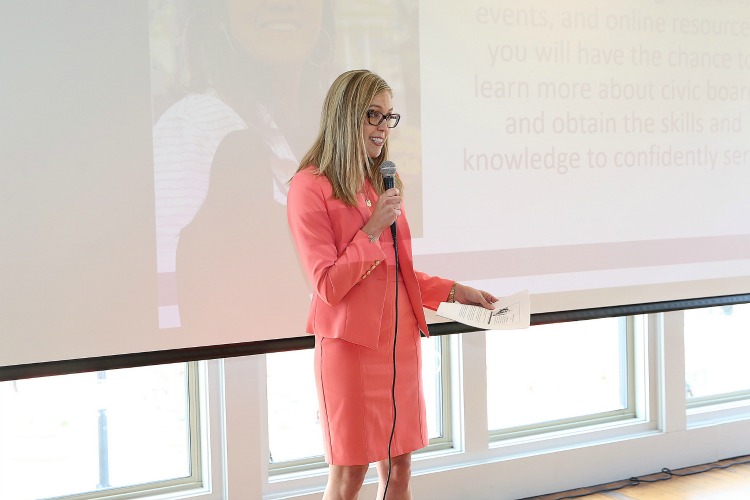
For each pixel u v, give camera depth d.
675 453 4.18
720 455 4.32
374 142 2.46
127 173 2.93
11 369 2.80
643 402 4.20
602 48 3.82
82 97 2.85
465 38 3.51
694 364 4.52
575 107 3.77
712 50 4.09
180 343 3.03
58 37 2.81
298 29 3.18
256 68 3.12
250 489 3.26
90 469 3.20
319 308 2.45
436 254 3.48
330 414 2.44
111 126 2.90
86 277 2.88
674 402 4.18
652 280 3.96
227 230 3.09
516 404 4.02
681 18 4.01
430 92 3.45
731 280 4.15
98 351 2.91
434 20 3.45
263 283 3.16
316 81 3.22
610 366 4.26
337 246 2.40
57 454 3.14
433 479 3.56
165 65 2.97
